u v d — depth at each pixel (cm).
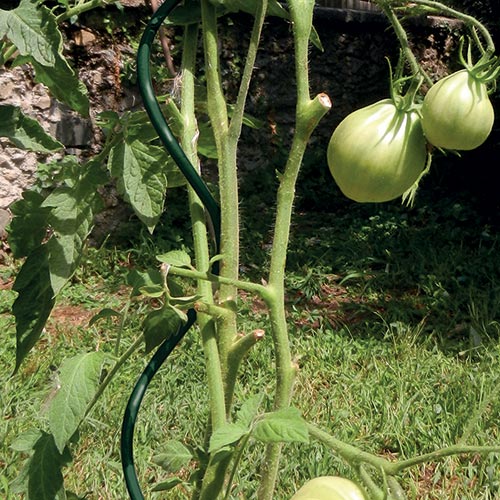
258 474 371
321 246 786
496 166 941
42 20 110
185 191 805
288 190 112
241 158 931
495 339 561
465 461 397
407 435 415
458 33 1092
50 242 125
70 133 736
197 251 125
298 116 111
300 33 111
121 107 771
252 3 124
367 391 460
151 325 121
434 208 902
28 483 124
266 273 703
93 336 528
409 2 114
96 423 391
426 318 608
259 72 931
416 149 110
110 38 760
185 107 132
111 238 753
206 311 117
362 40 1026
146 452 383
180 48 782
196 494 121
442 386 475
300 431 99
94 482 354
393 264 735
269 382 480
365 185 110
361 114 111
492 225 862
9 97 703
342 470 371
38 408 403
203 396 451
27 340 130
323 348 528
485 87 108
